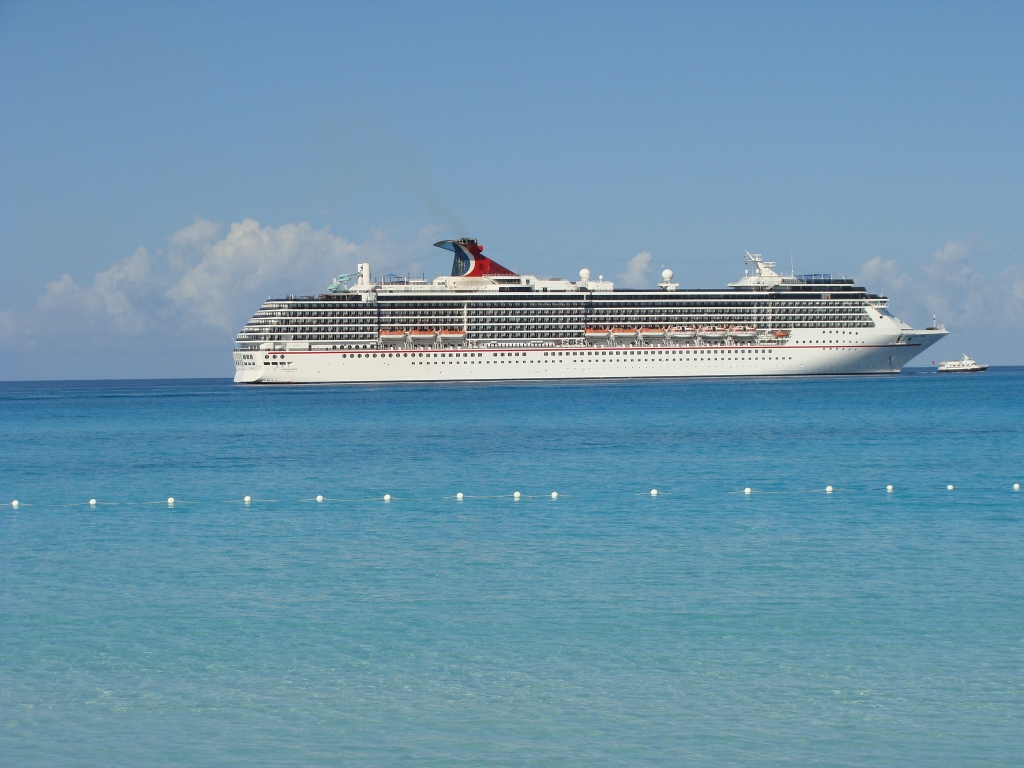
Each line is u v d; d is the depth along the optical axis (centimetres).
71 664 5975
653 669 5784
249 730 5078
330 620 6762
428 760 4747
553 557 8562
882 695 5394
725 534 9500
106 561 8688
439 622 6688
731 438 19750
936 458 15762
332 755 4812
